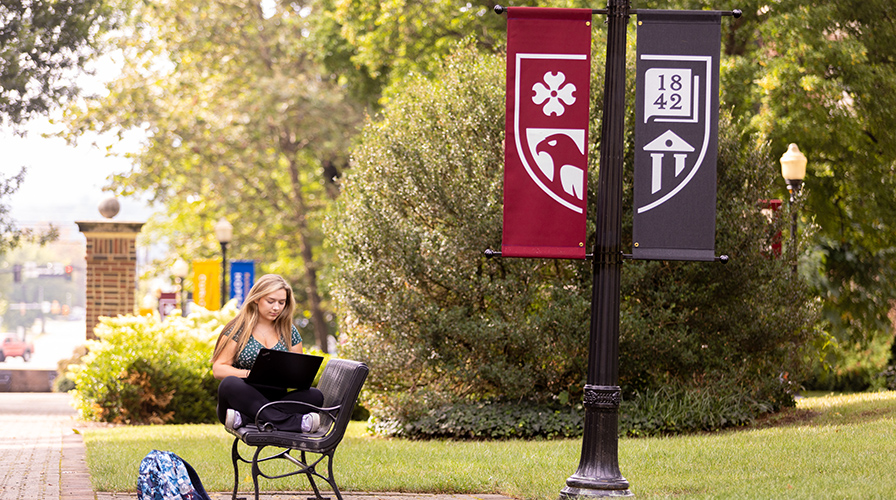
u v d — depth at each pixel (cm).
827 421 1485
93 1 2614
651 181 880
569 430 1578
